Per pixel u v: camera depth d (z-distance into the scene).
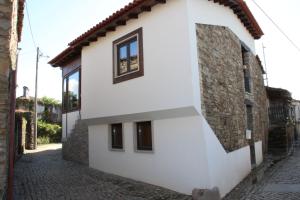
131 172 9.50
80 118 12.83
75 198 7.19
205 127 7.52
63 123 15.06
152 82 8.48
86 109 11.59
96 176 9.95
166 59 8.12
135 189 8.12
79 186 8.46
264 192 7.76
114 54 10.11
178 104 7.67
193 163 7.54
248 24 12.20
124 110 9.46
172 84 7.89
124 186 8.47
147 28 8.79
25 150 20.31
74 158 13.38
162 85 8.16
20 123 15.92
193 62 7.56
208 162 7.28
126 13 8.93
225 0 9.59
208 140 7.52
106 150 10.81
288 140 17.48
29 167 12.02
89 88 11.46
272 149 16.16
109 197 7.32
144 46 8.85
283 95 19.09
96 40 11.12
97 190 8.00
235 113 9.96
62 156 15.11
